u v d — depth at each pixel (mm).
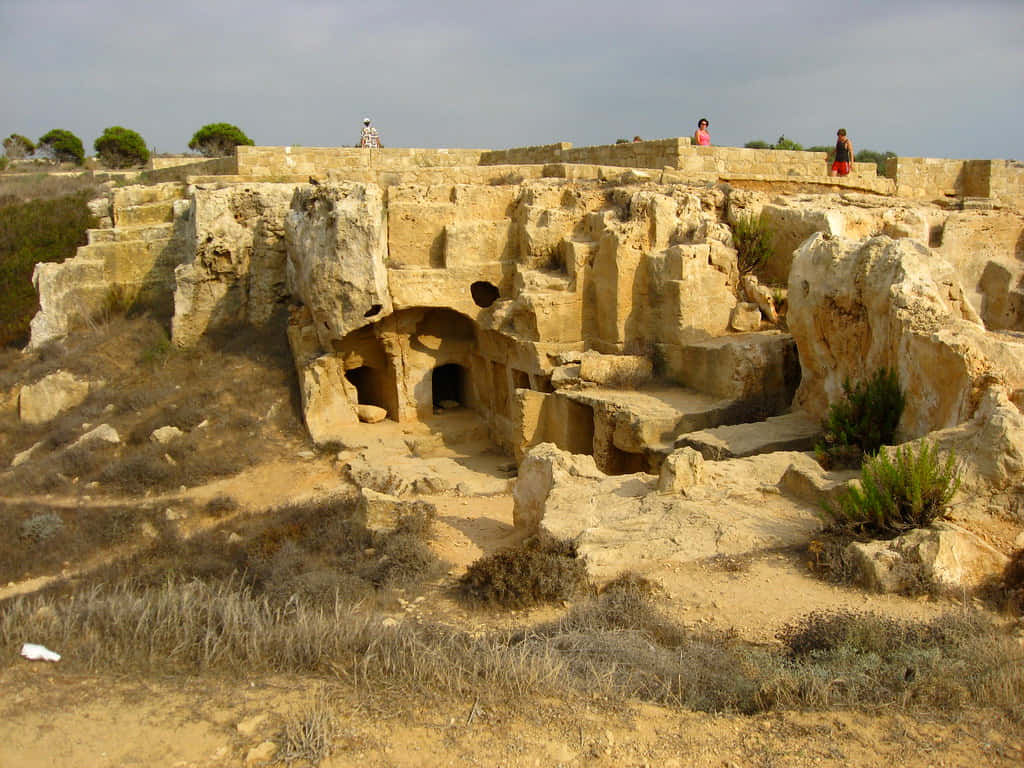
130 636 7820
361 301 20797
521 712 6438
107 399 23578
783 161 25734
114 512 18219
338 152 30453
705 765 5766
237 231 25766
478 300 22859
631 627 8188
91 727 6305
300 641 7617
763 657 7387
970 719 6180
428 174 24578
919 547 8820
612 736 6117
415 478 17688
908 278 12711
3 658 7352
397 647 7500
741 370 16844
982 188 26578
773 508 10914
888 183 25562
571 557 10234
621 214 20484
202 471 20062
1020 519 9320
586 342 20594
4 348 28547
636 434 16156
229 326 26219
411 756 5902
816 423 15109
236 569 13836
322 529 14906
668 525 10516
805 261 15102
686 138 24047
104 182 36219
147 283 28891
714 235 19672
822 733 6070
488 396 23516
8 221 31766
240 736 6160
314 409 22219
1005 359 10961
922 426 11852
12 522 17719
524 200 22188
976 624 7707
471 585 10258
